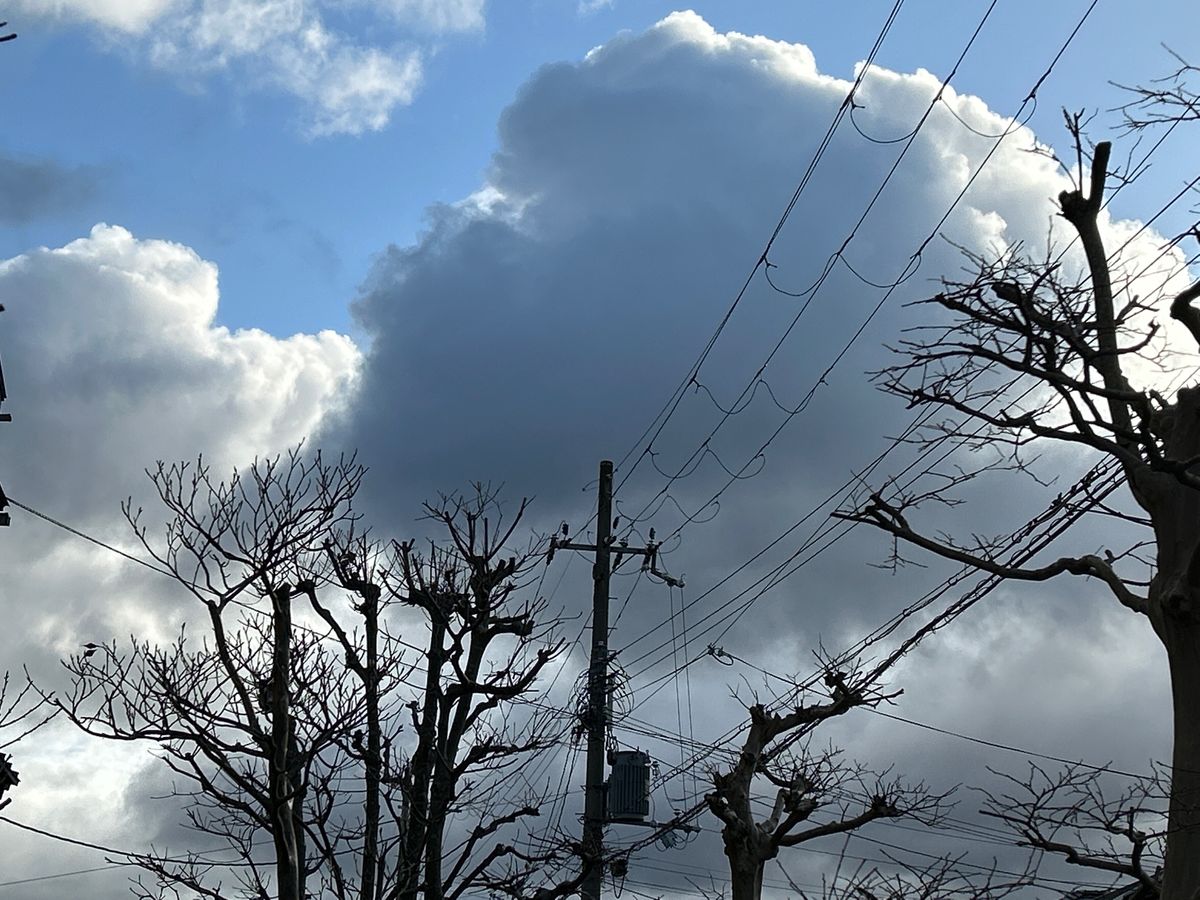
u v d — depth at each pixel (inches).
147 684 603.8
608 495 999.6
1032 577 503.8
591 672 921.5
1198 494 458.6
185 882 628.7
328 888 640.4
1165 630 458.6
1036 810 508.4
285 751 607.2
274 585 631.2
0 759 642.2
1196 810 436.5
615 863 828.0
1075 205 492.4
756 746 749.9
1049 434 475.5
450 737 684.1
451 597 699.4
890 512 515.5
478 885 689.0
